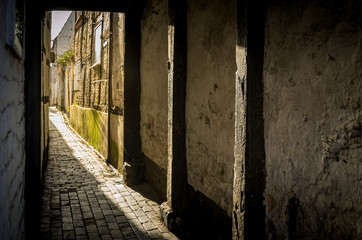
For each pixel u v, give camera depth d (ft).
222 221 10.43
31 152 11.74
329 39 5.73
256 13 7.63
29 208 11.08
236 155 8.29
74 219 14.24
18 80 7.85
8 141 6.11
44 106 22.44
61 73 82.23
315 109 6.09
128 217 14.51
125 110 20.13
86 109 37.88
